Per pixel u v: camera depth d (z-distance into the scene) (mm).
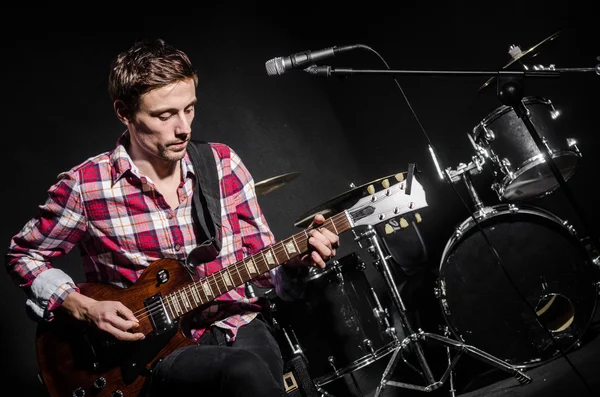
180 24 4422
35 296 1809
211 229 1843
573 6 3842
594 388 2154
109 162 1854
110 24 4102
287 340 2918
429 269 3469
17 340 3291
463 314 2797
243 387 1453
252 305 1882
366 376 3414
